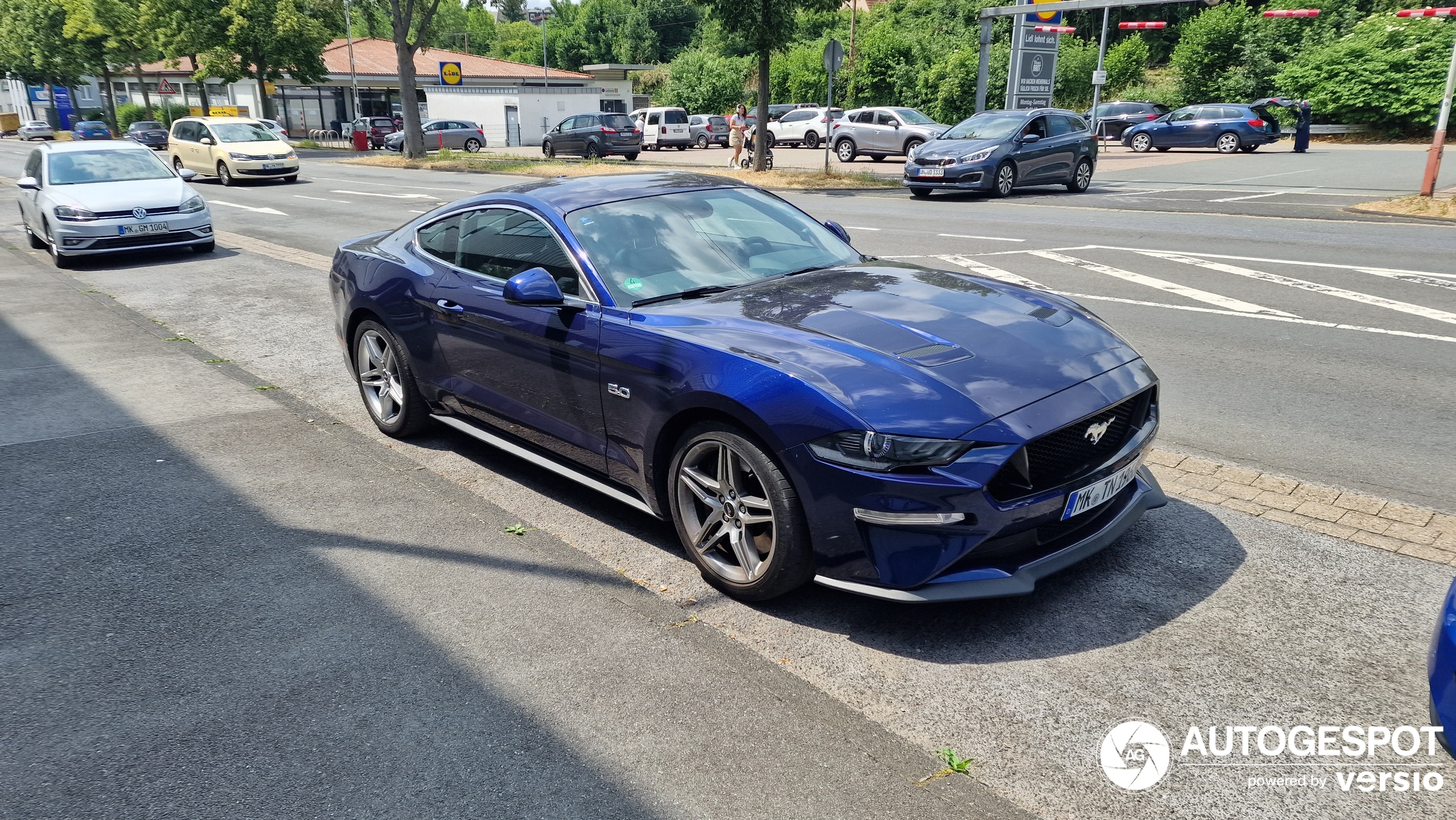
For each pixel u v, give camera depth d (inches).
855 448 114.7
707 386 127.0
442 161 1262.3
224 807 95.0
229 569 146.3
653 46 3929.6
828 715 107.7
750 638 124.9
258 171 929.5
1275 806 92.0
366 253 209.3
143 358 282.5
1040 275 374.6
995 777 96.8
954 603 132.6
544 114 1957.4
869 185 838.5
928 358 124.0
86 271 450.0
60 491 179.5
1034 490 117.5
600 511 168.6
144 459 196.7
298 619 131.0
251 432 214.4
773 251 170.1
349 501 173.5
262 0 1733.5
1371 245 435.8
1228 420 205.9
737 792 95.0
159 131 1894.7
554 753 101.9
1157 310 310.7
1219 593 132.0
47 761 102.6
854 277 159.5
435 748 103.3
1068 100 1900.8
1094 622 126.0
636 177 187.6
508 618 130.7
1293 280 356.5
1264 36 1706.4
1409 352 255.3
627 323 142.9
